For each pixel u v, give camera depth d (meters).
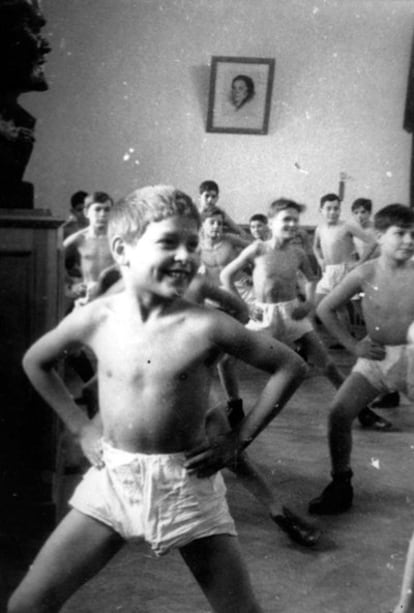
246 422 1.85
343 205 11.31
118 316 1.82
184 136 11.26
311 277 5.09
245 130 11.21
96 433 1.91
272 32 11.09
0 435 2.98
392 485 3.81
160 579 2.74
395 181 11.30
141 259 1.73
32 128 3.23
